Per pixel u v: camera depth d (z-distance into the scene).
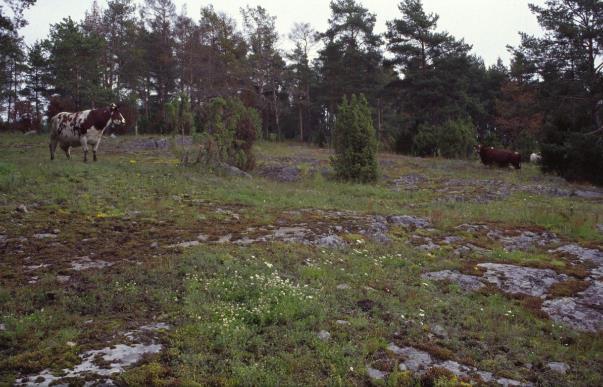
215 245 8.61
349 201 14.53
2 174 13.41
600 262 9.48
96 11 47.03
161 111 44.16
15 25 29.53
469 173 22.66
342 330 5.77
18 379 4.31
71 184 12.91
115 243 8.52
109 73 45.94
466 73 44.66
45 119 47.59
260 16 49.69
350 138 19.92
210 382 4.49
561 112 26.45
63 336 5.12
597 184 22.80
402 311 6.64
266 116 51.66
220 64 47.22
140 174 15.66
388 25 42.44
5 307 5.81
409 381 4.86
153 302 6.14
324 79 49.78
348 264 8.42
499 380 5.16
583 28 27.78
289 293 6.42
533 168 26.58
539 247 10.59
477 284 8.08
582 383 5.29
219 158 19.03
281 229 10.21
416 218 12.20
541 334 6.50
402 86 42.72
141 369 4.51
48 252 7.88
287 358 5.00
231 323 5.57
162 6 49.97
